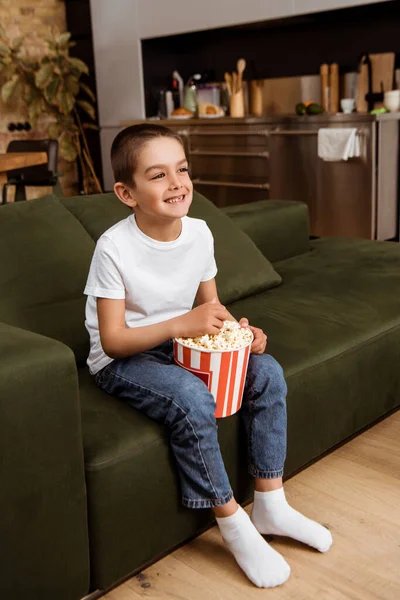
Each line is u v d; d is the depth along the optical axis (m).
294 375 1.61
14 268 1.63
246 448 1.52
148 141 1.36
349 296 2.08
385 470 1.78
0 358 1.10
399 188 4.63
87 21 6.34
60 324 1.65
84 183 6.62
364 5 4.58
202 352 1.33
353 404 1.82
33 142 4.16
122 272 1.40
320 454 1.81
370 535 1.51
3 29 5.93
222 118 5.16
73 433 1.19
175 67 6.15
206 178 5.43
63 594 1.24
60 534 1.20
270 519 1.46
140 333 1.38
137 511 1.31
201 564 1.43
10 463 1.10
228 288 2.05
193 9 5.30
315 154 4.68
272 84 5.53
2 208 1.73
